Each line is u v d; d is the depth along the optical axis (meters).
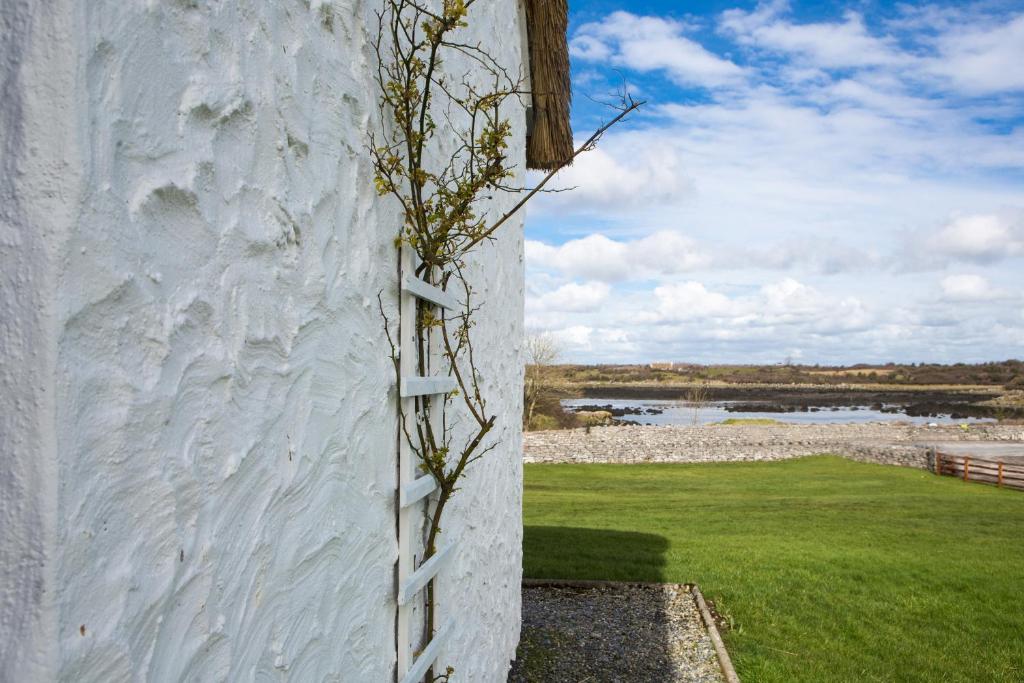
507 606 4.65
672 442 26.22
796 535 11.67
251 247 1.42
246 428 1.40
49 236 0.94
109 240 1.03
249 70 1.41
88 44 1.00
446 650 2.85
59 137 0.96
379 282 2.11
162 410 1.14
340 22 1.85
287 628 1.56
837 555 9.63
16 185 0.96
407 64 2.15
